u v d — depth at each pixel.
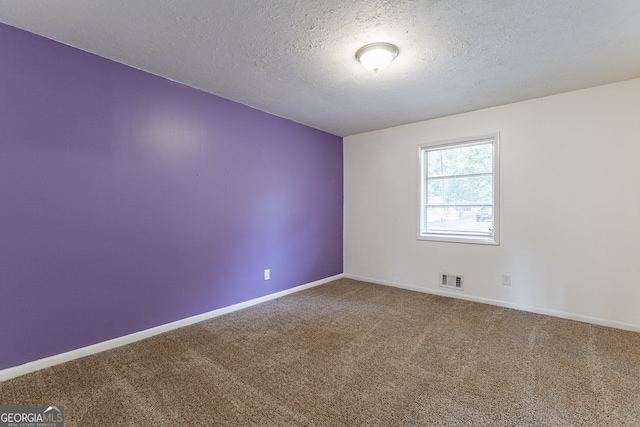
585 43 2.06
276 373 2.01
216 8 1.71
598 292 2.82
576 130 2.89
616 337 2.53
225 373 2.02
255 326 2.82
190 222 2.89
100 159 2.31
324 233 4.44
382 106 3.34
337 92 2.94
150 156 2.59
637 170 2.64
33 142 2.02
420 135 3.91
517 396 1.75
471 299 3.55
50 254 2.10
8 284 1.94
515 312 3.15
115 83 2.37
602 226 2.80
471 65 2.38
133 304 2.52
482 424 1.53
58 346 2.14
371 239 4.45
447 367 2.08
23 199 1.98
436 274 3.83
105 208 2.35
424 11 1.72
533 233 3.14
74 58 2.17
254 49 2.15
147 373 2.02
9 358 1.95
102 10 1.73
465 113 3.54
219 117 3.10
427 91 2.90
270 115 3.62
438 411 1.63
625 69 2.45
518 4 1.66
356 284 4.34
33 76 2.01
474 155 3.57
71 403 1.71
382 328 2.75
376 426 1.53
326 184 4.47
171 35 1.99
